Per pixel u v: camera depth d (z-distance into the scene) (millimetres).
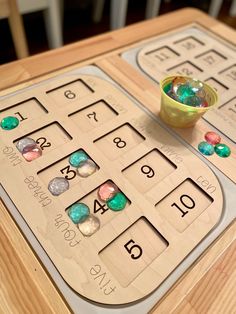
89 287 302
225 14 2064
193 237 348
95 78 527
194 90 441
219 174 410
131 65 568
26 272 310
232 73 577
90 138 432
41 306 291
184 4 2104
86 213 352
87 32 1678
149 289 306
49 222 342
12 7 831
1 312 286
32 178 376
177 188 391
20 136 419
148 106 490
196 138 451
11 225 340
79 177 385
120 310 294
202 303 306
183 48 626
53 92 491
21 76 511
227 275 327
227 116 490
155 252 333
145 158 419
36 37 1558
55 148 413
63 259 317
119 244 335
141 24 679
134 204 368
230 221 367
